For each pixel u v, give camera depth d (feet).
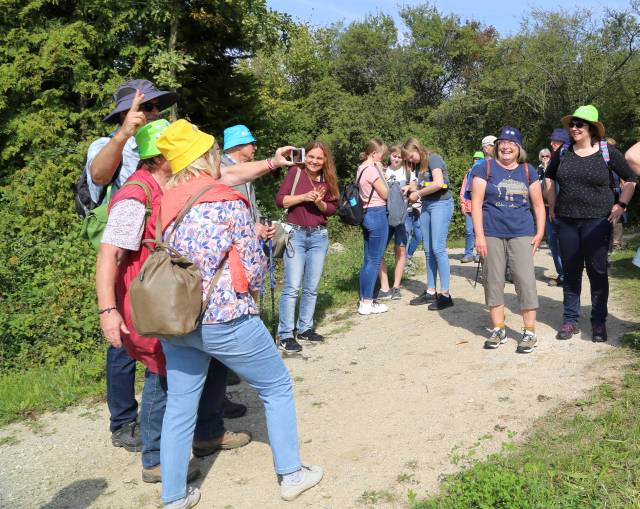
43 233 38.29
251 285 9.72
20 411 15.35
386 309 22.89
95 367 17.52
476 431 12.59
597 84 77.41
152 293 8.91
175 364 9.98
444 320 20.94
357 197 21.45
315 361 17.97
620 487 9.81
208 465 12.14
